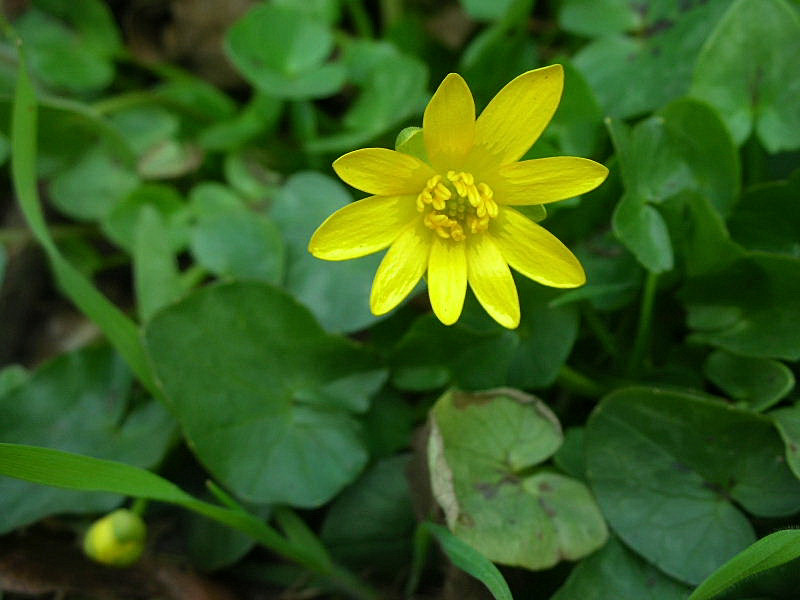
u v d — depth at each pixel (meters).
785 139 0.21
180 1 0.25
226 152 0.25
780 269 0.19
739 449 0.19
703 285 0.20
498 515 0.19
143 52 0.25
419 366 0.21
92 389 0.21
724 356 0.20
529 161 0.18
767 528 0.19
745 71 0.21
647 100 0.22
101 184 0.24
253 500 0.20
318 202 0.22
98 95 0.26
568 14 0.23
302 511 0.21
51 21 0.25
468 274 0.18
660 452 0.19
